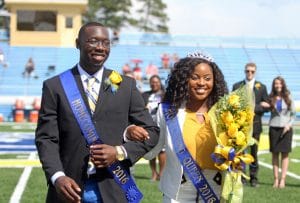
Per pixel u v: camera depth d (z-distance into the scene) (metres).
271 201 12.83
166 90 6.66
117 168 5.91
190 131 6.42
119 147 5.85
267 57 58.75
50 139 5.93
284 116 15.07
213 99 6.57
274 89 15.12
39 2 55.62
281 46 60.38
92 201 5.90
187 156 6.36
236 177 6.26
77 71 6.11
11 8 55.88
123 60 56.09
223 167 6.16
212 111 6.38
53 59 54.44
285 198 13.29
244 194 13.73
